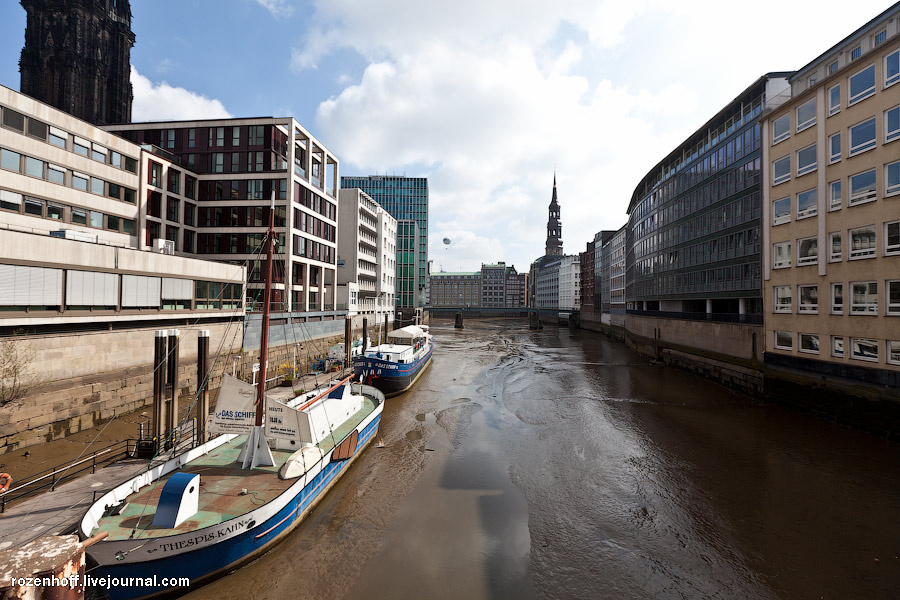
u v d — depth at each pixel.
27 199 26.08
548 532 13.07
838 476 16.47
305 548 12.08
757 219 29.81
